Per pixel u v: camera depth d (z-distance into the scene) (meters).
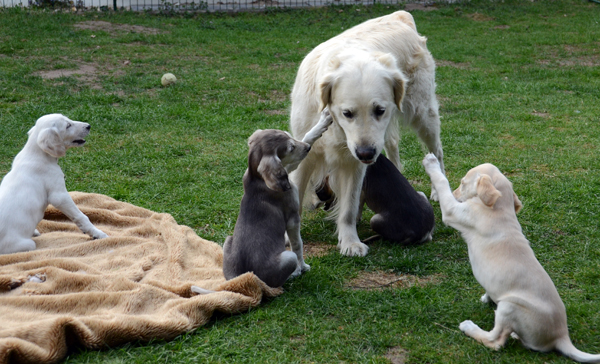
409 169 7.15
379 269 4.68
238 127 8.66
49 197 4.96
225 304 3.80
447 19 19.55
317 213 6.04
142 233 5.25
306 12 19.95
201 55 13.76
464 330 3.64
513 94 11.02
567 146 7.88
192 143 7.86
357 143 4.58
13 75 10.91
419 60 5.99
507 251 3.46
